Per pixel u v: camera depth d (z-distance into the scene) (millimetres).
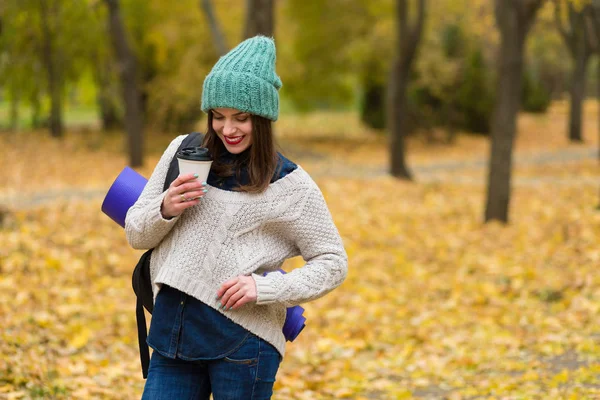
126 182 2787
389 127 18234
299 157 23328
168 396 2607
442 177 19672
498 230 11688
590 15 14992
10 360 4645
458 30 29531
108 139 23203
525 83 37875
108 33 19844
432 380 5672
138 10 24031
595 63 48344
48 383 4605
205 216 2580
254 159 2582
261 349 2615
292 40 27016
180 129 26438
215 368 2586
